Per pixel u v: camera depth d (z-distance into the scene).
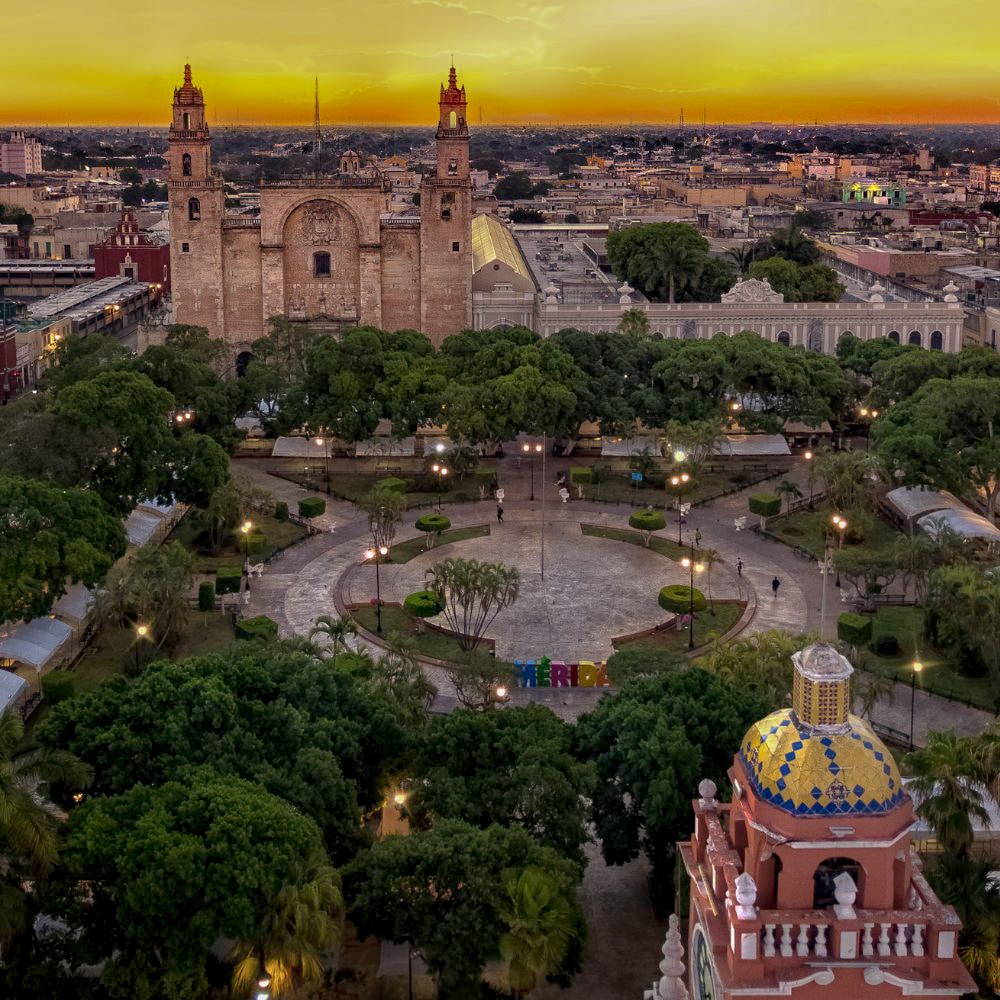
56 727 62.28
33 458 108.75
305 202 182.12
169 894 52.00
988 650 91.81
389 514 117.25
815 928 35.19
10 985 54.41
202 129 181.38
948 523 115.00
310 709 67.38
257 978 52.66
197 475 119.75
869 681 84.69
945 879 52.81
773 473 146.88
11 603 89.75
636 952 61.47
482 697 84.69
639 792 62.22
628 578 115.38
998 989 49.22
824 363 154.12
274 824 54.66
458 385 142.50
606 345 153.12
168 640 101.31
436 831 56.28
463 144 180.50
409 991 56.75
